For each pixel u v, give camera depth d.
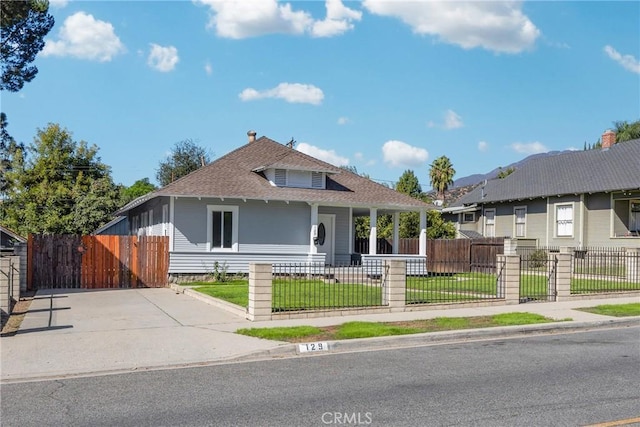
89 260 21.58
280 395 7.54
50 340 11.04
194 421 6.47
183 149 56.78
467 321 13.15
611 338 11.91
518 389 7.74
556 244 31.86
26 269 20.67
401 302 14.60
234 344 10.69
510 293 16.17
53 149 48.84
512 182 37.47
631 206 29.38
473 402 7.11
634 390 7.67
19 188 46.19
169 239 22.83
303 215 25.03
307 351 10.50
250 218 24.23
